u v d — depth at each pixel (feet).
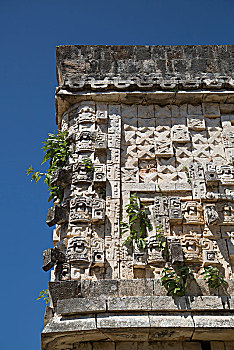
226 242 46.19
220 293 42.83
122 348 41.42
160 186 48.83
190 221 46.80
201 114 53.42
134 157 50.85
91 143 51.11
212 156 51.21
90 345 41.55
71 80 54.19
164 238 45.68
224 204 47.75
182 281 43.11
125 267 44.73
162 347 41.45
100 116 52.60
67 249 45.68
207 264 44.98
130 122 52.80
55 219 46.91
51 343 41.24
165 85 53.47
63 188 49.88
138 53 56.34
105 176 48.96
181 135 51.98
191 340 41.68
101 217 46.50
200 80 53.93
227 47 57.00
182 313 41.04
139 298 41.50
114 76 54.44
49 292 43.11
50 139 52.49
